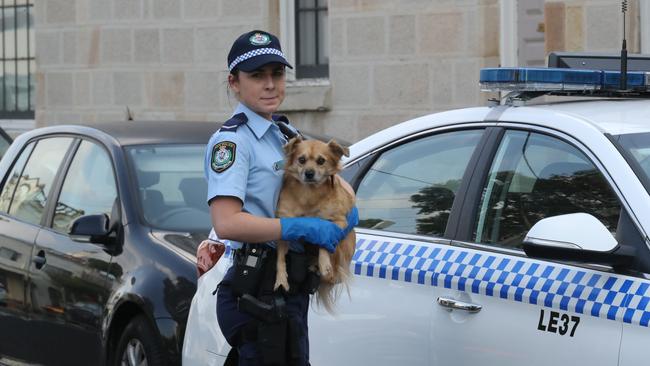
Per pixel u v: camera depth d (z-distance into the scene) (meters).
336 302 6.62
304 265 5.72
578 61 7.41
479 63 14.93
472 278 6.12
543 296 5.77
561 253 5.50
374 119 15.86
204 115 17.48
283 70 5.91
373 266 6.62
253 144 5.77
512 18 14.77
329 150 5.59
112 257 8.95
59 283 9.39
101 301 8.91
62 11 18.94
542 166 6.20
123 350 8.70
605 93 6.95
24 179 10.51
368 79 15.85
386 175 6.99
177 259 8.48
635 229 5.55
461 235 6.39
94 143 9.91
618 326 5.44
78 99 18.89
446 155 6.72
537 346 5.75
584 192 5.93
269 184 5.75
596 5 13.73
